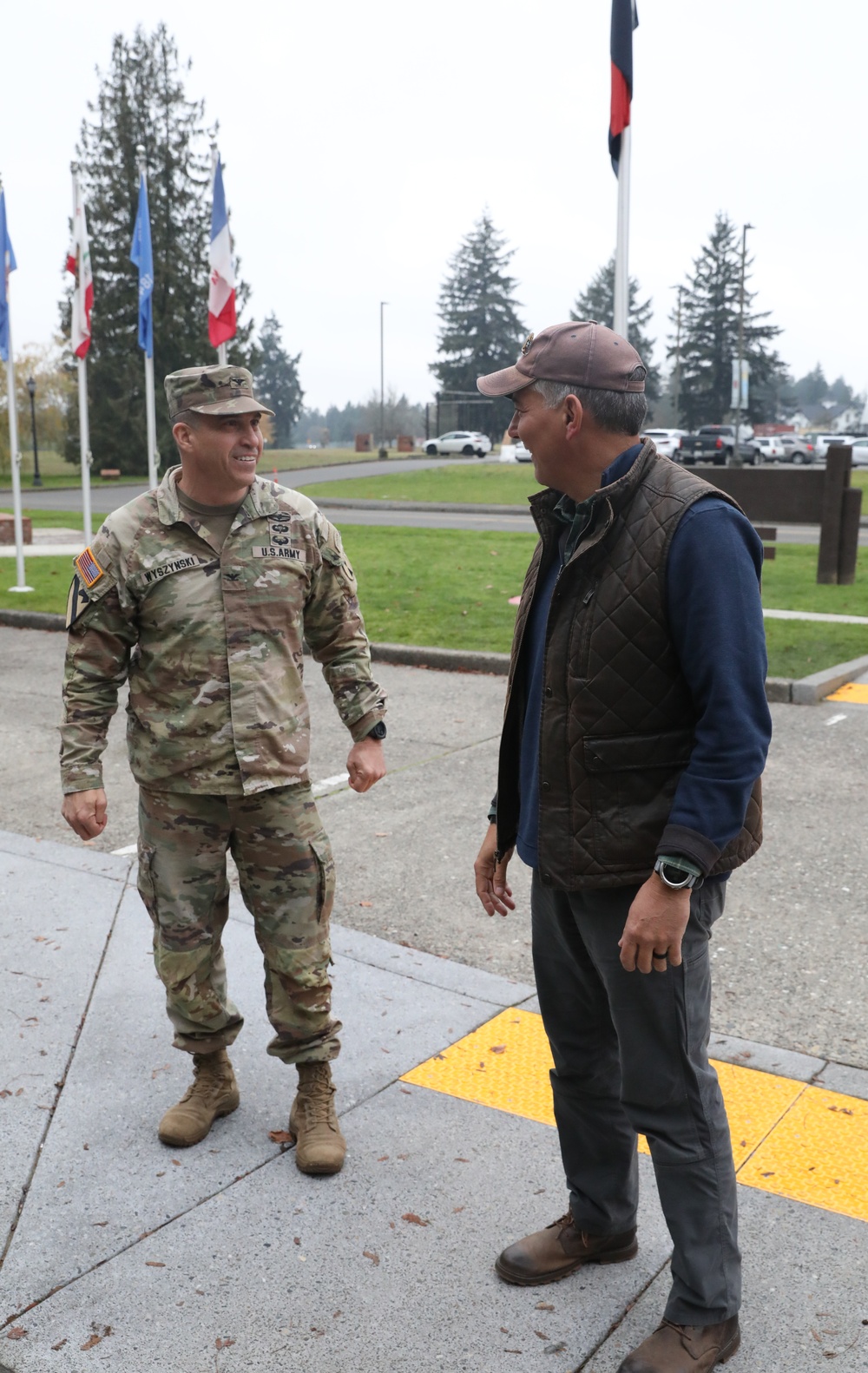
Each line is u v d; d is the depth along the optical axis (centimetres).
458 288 9050
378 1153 283
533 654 224
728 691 186
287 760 270
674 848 185
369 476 4062
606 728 201
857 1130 290
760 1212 258
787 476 1283
